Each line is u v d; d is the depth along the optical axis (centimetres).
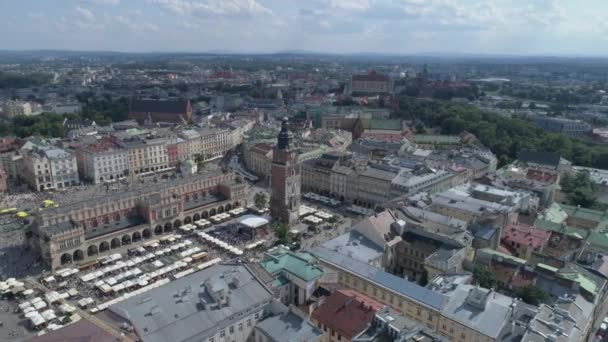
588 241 17525
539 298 13188
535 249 16575
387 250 16188
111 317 10150
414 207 19462
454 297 12575
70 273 16500
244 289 11419
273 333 10594
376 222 16788
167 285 11300
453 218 18488
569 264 15200
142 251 18612
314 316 11856
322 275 13162
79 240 18000
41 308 14262
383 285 13425
